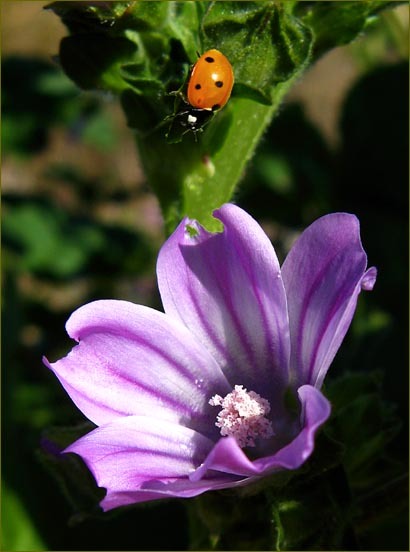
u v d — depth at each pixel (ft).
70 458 0.37
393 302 0.62
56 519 0.50
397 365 0.53
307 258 0.30
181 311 0.32
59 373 0.30
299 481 0.32
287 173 0.70
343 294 0.29
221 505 0.35
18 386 0.65
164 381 0.32
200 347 0.32
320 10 0.39
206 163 0.37
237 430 0.32
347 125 0.70
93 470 0.28
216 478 0.30
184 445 0.32
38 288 0.87
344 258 0.29
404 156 0.68
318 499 0.32
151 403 0.32
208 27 0.34
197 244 0.32
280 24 0.34
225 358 0.33
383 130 0.69
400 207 0.68
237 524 0.35
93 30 0.36
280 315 0.31
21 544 0.49
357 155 0.70
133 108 0.37
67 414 0.63
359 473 0.39
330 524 0.32
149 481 0.30
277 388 0.33
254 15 0.34
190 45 0.36
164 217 0.39
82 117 0.87
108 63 0.36
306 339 0.31
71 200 1.00
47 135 0.79
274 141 0.71
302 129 0.72
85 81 0.37
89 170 1.03
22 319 0.57
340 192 0.70
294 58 0.34
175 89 0.35
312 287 0.30
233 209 0.31
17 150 0.76
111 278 0.77
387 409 0.41
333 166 0.71
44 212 0.76
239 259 0.31
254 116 0.38
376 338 0.54
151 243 0.80
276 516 0.32
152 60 0.36
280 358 0.32
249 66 0.35
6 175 1.03
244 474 0.29
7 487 0.49
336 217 0.29
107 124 0.91
